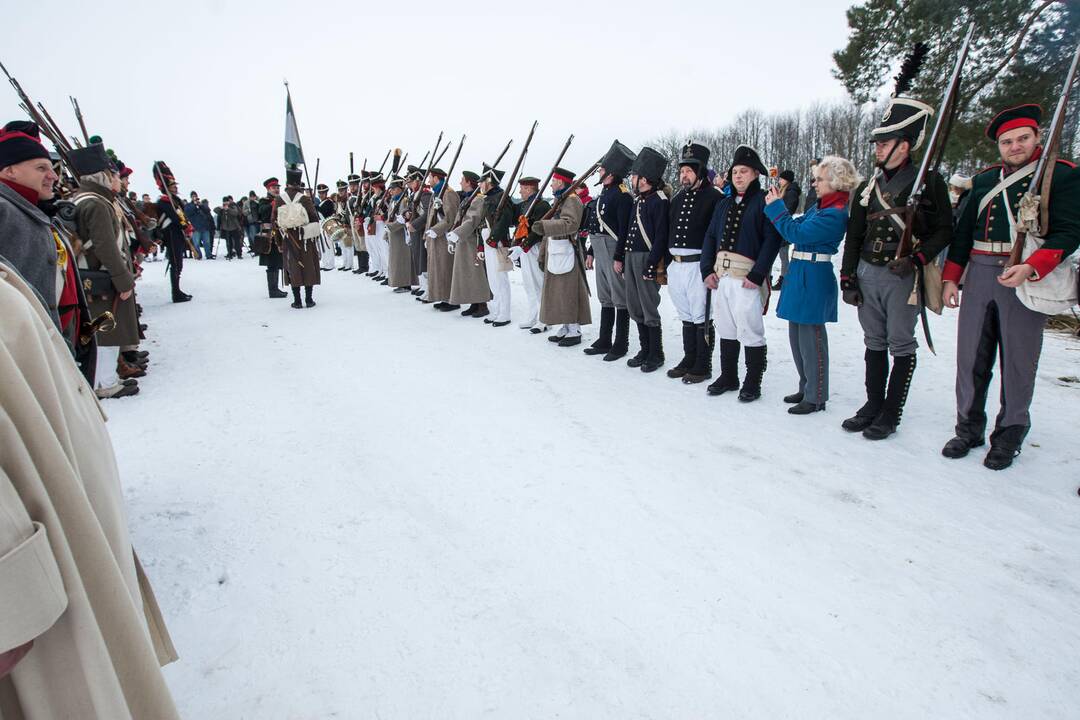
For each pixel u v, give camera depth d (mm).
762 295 4363
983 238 3295
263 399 4852
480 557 2699
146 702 1224
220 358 6160
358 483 3418
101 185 4824
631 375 5270
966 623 2215
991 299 3270
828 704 1903
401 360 5859
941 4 11008
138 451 3928
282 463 3695
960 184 6664
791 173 7664
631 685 1994
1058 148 2986
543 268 6316
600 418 4242
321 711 1937
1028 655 2068
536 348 6246
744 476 3332
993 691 1938
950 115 3348
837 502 3033
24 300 1198
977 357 3367
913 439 3701
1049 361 5043
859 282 3732
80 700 1119
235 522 3047
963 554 2596
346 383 5195
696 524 2885
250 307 9117
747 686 1978
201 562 2721
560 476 3406
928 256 3381
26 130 3125
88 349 2607
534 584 2506
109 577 1172
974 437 3469
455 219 7965
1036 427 3758
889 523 2838
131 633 1201
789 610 2307
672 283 4930
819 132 34312
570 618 2305
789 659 2080
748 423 4074
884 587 2412
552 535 2844
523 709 1919
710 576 2512
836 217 3828
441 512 3084
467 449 3805
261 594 2496
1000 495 3031
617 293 5633
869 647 2121
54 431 1172
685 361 5129
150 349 6621
